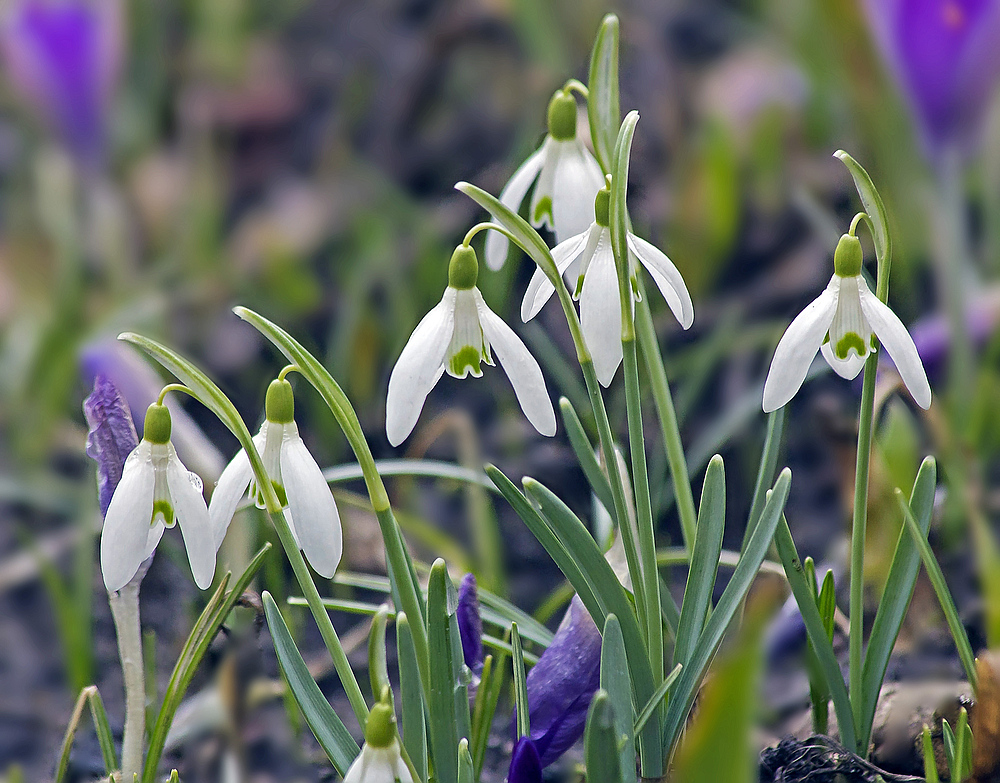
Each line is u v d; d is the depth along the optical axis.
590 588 0.86
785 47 1.50
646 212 1.45
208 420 1.26
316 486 0.83
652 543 0.86
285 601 1.00
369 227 1.45
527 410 0.84
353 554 1.08
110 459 0.87
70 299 1.29
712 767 0.80
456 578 0.99
